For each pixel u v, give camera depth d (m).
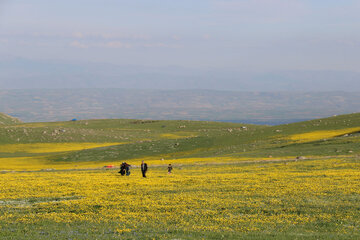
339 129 148.12
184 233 26.14
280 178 54.25
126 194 44.03
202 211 32.81
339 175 54.56
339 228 26.80
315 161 77.62
